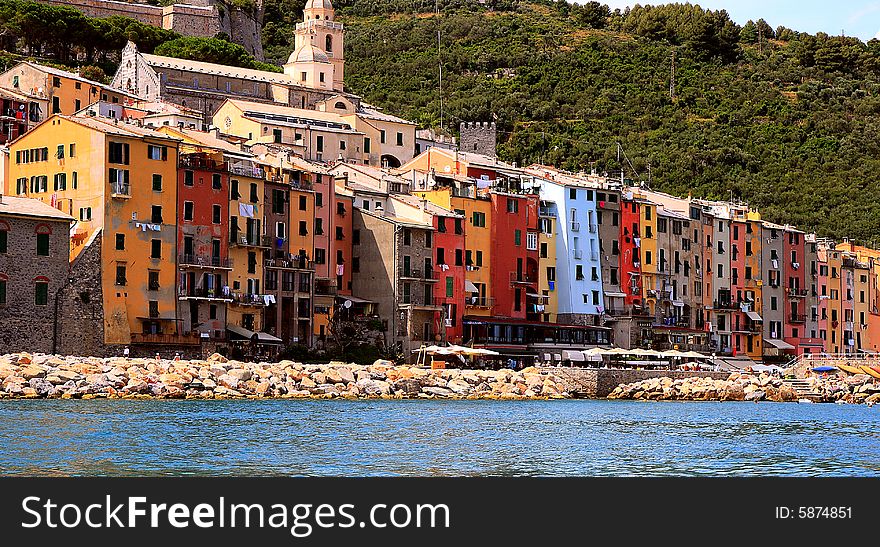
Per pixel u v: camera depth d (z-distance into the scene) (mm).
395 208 183625
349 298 175375
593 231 199750
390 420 113312
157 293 154250
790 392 164875
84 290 147750
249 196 165000
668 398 160500
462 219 184125
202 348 156625
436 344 177500
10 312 141875
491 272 188000
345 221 178250
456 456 91000
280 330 167625
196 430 100500
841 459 93875
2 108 196625
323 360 166750
